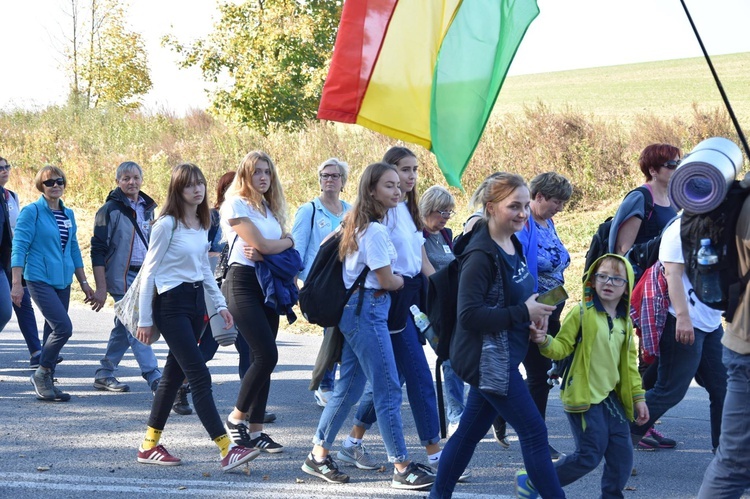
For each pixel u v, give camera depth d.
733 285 5.44
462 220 25.67
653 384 8.73
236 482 7.84
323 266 7.71
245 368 10.63
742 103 39.66
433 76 8.16
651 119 27.91
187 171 8.09
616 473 6.82
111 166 35.88
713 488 5.62
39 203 11.43
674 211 8.95
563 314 17.67
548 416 10.51
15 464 8.31
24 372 12.88
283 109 35.81
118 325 11.68
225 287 8.63
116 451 8.81
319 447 7.98
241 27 36.72
